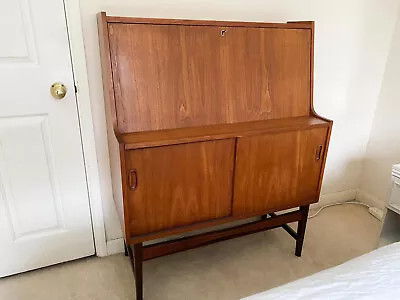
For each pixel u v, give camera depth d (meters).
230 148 1.39
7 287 1.59
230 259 1.82
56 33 1.40
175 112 1.42
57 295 1.55
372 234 2.05
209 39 1.43
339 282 0.83
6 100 1.40
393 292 0.78
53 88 1.45
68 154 1.58
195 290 1.60
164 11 1.54
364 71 2.12
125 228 1.32
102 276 1.68
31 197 1.58
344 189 2.43
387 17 2.04
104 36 1.26
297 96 1.65
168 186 1.33
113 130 1.33
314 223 2.17
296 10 1.80
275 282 1.65
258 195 1.54
